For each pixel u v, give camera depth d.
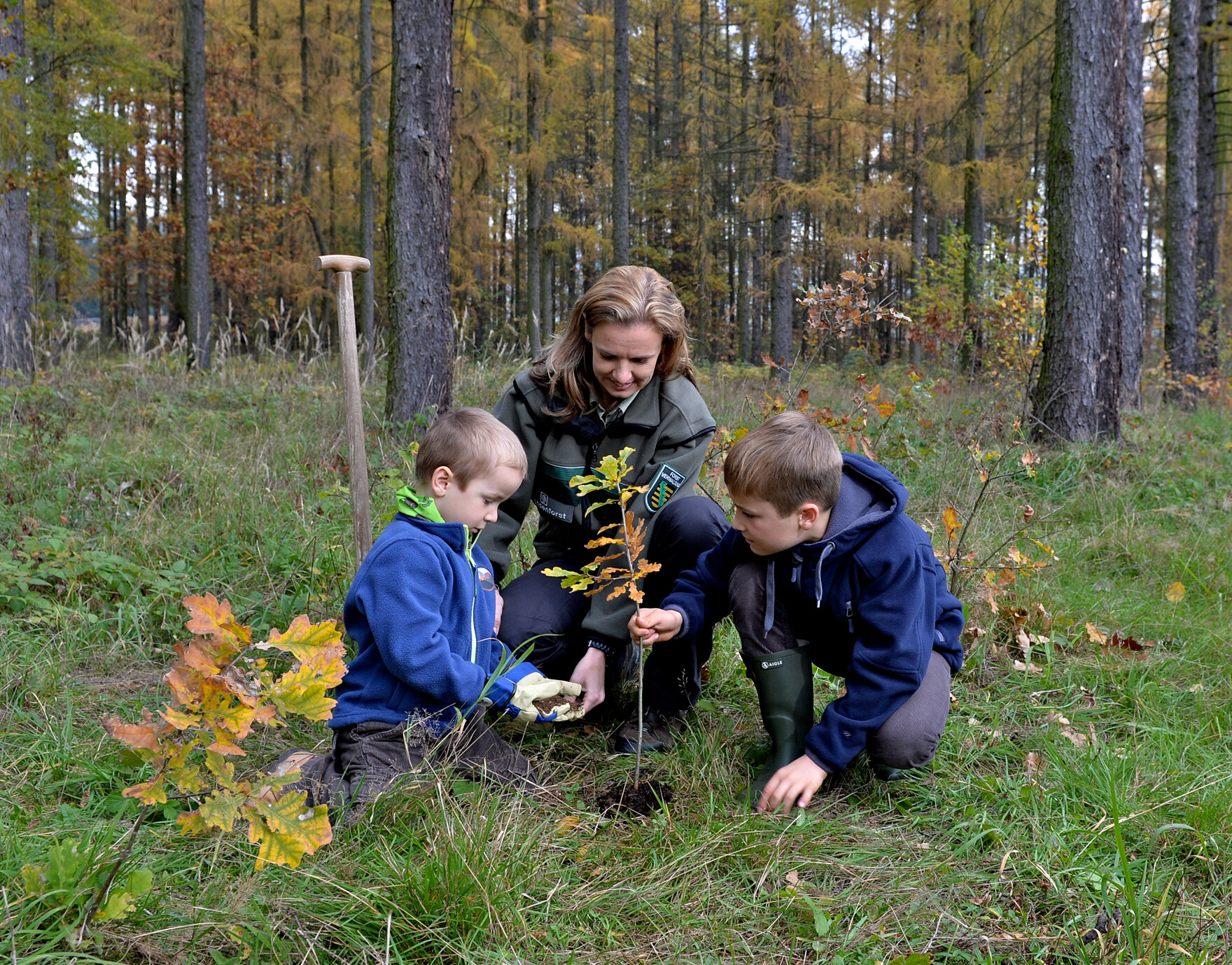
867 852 1.78
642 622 2.01
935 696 2.00
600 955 1.48
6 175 8.48
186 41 12.96
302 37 17.72
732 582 2.07
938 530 3.54
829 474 1.85
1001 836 1.81
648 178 24.45
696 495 2.40
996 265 9.91
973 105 11.58
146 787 1.37
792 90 13.95
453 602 2.00
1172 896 1.65
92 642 2.76
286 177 21.53
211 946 1.45
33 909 1.42
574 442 2.39
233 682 1.37
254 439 5.43
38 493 4.11
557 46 17.88
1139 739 2.31
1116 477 5.32
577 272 28.00
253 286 19.92
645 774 2.10
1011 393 6.35
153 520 3.71
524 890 1.59
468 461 1.98
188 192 13.17
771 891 1.67
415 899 1.53
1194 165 11.17
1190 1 10.95
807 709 2.08
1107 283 5.98
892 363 12.30
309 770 1.93
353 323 2.59
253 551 3.41
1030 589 3.28
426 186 5.97
